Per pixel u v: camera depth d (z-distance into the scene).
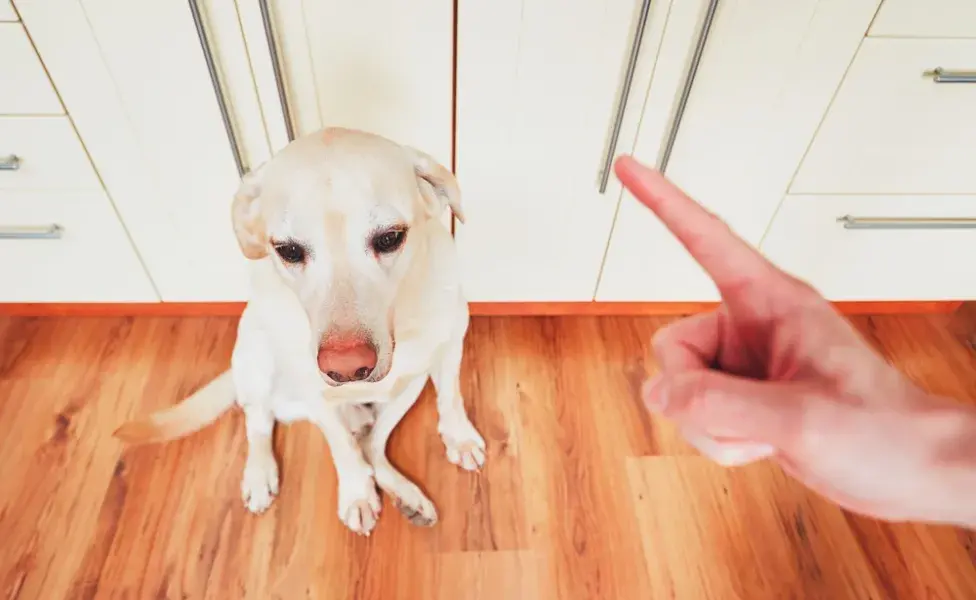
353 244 0.82
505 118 1.12
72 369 1.43
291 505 1.24
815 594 1.17
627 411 1.41
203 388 1.25
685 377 0.31
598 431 1.37
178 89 1.06
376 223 0.83
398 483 1.22
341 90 1.07
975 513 0.29
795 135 1.16
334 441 1.15
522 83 1.07
